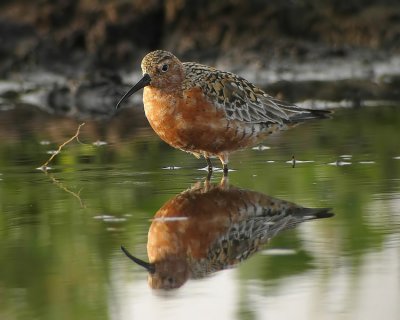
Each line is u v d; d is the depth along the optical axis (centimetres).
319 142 1574
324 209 1125
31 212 1152
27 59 2481
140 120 1888
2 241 1029
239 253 964
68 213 1139
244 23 2506
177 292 865
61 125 1839
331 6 2534
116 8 2520
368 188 1225
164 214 1121
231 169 1389
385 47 2472
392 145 1512
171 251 977
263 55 2456
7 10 2570
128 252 976
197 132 1364
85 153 1538
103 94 2214
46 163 1437
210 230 1048
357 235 1013
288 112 1448
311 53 2461
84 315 812
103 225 1079
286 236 1019
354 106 1959
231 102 1381
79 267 934
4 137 1705
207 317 805
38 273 919
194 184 1288
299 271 904
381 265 911
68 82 2259
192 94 1349
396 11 2509
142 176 1352
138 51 2484
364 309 809
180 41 2492
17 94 2322
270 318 799
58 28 2530
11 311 826
